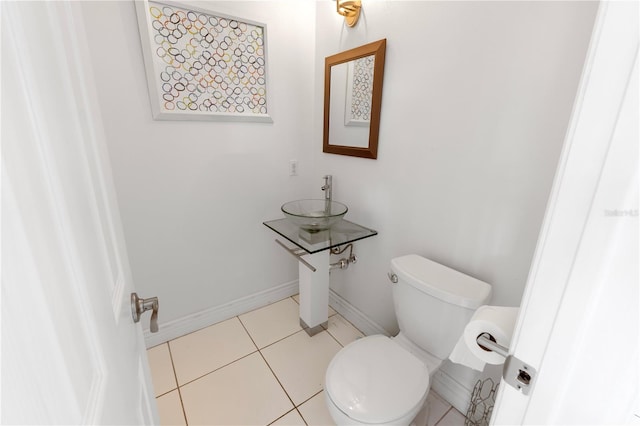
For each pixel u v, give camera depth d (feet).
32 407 0.74
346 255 6.10
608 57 1.02
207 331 5.96
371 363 3.63
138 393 2.02
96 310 1.32
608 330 1.17
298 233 5.41
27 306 0.77
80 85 1.59
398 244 4.90
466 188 3.77
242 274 6.31
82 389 1.06
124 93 4.28
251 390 4.68
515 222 3.36
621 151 1.03
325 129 5.89
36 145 0.92
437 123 3.95
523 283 3.41
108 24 3.98
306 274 5.62
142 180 4.73
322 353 5.45
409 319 3.97
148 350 5.43
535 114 3.02
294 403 4.49
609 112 1.04
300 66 5.84
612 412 1.25
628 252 1.07
